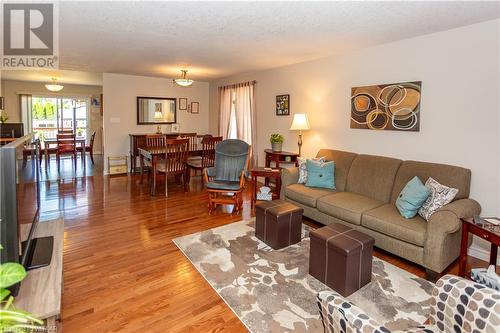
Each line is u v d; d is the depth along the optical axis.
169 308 2.11
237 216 4.05
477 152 2.92
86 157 8.98
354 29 3.06
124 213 4.09
